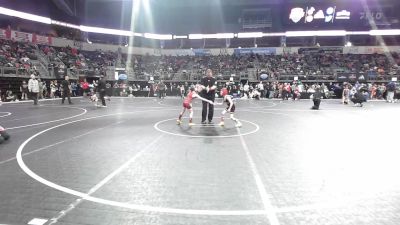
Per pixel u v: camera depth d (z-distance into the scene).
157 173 5.86
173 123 12.56
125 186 5.16
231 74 38.84
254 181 5.44
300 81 33.62
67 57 37.84
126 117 14.59
